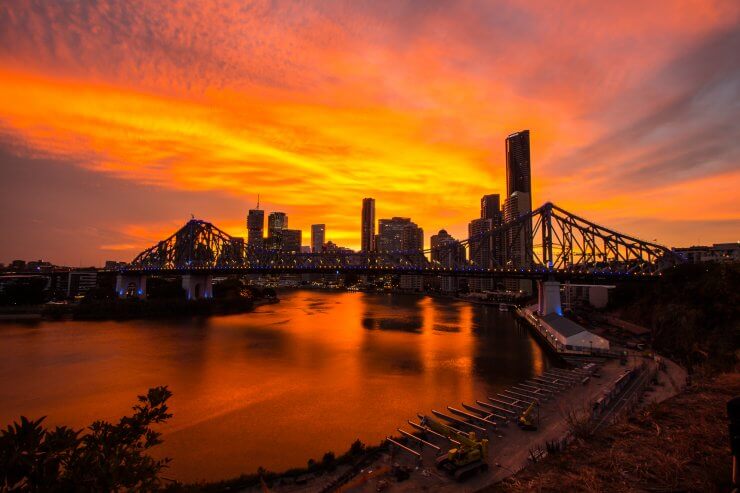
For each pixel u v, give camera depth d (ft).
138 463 16.88
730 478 17.58
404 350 216.13
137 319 365.20
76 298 501.56
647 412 26.84
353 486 67.36
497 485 19.84
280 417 114.11
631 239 357.20
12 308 379.35
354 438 99.14
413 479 68.39
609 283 366.02
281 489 69.92
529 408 97.25
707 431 23.02
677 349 183.62
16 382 152.66
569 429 87.51
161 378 157.58
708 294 191.21
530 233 390.83
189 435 101.76
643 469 19.44
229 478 79.82
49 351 212.23
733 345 149.48
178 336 265.34
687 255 410.11
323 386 144.97
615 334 240.53
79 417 117.91
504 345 232.73
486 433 88.69
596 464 20.40
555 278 339.16
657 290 270.05
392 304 589.32
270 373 165.17
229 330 295.69
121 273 514.68
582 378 137.49
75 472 14.75
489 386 143.02
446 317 399.85
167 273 513.86
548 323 232.32
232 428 106.11
